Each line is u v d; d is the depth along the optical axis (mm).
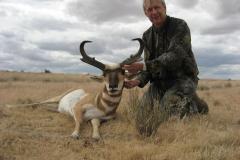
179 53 3508
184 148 2574
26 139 2809
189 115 3584
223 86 9680
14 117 3596
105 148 2670
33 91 6316
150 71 3607
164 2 3635
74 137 2928
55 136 2969
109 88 3213
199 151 2494
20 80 11562
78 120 3230
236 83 11336
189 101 3584
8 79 11625
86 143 2766
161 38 3705
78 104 3438
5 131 2934
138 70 3271
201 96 6203
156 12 3559
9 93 5883
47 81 11203
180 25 3607
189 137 2889
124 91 6051
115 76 3213
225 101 5398
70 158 2469
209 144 2650
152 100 3750
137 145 2703
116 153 2527
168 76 3750
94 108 3334
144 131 2941
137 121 2992
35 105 4156
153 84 3895
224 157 2379
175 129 3068
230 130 3057
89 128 3246
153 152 2504
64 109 3801
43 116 3723
